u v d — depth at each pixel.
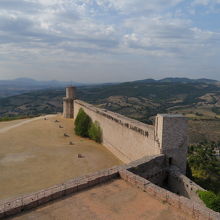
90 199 13.37
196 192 17.56
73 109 67.50
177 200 12.48
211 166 40.12
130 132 29.30
